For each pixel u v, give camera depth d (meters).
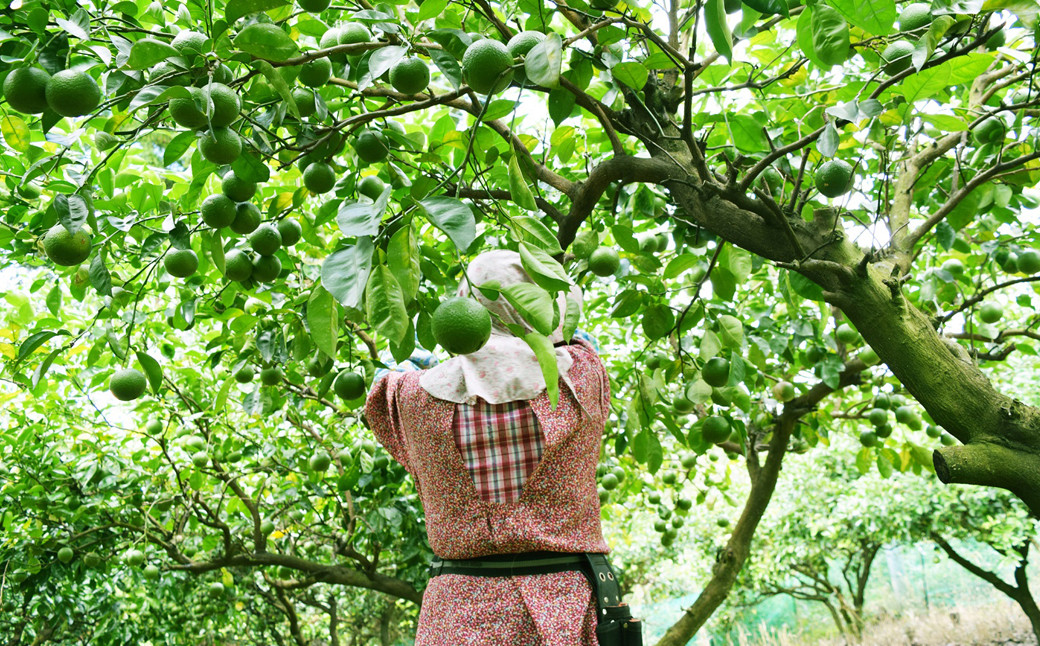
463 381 1.50
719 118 2.29
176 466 4.58
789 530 11.48
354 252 1.10
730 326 2.22
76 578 5.00
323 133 1.93
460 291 1.56
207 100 1.29
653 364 2.94
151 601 6.06
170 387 4.11
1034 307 3.61
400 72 1.66
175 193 2.74
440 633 1.39
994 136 2.38
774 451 4.20
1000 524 9.23
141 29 1.49
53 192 2.45
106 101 1.49
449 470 1.46
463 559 1.44
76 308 4.10
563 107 1.85
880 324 1.83
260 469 4.94
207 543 4.95
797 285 2.25
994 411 1.69
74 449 4.68
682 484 4.94
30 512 4.71
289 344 2.74
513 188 1.29
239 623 8.06
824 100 2.71
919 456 3.82
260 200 2.74
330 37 1.94
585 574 1.41
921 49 1.70
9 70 1.42
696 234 2.79
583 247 2.29
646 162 2.11
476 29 2.22
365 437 4.39
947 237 2.83
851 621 12.89
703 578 13.70
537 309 1.14
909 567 14.62
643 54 2.18
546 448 1.44
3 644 6.11
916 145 2.79
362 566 5.13
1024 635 11.30
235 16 1.41
